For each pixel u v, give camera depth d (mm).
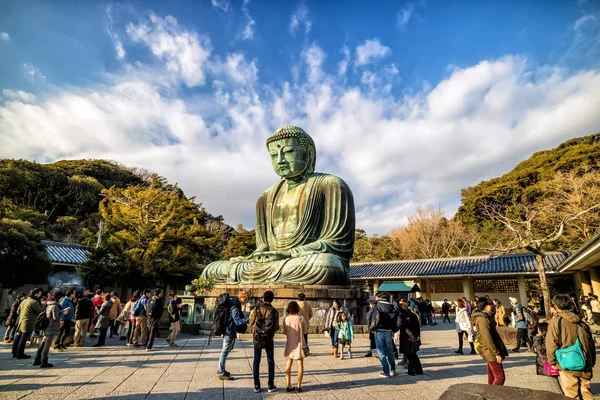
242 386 6852
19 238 22656
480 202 46344
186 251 27078
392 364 7762
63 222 44656
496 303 15125
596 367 9172
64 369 8188
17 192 47688
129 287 28609
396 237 47906
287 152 18938
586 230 29234
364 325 14344
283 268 15742
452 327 20844
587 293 24219
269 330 6668
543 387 6980
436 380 7414
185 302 16203
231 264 17625
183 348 11266
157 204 28484
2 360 9234
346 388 6801
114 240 25219
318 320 14180
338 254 16922
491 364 5820
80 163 65125
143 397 6129
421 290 32406
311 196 18172
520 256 29016
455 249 42500
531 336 10641
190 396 6207
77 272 27125
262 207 20281
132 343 11727
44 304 11766
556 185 33625
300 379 6574
